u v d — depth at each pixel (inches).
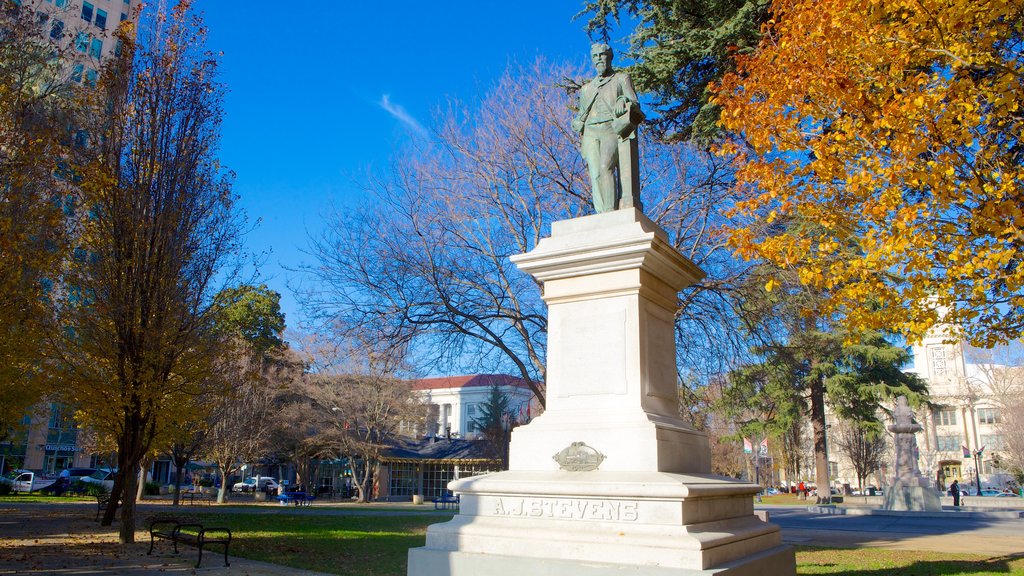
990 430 2837.1
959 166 344.5
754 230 589.3
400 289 703.7
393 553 582.2
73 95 734.5
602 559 225.0
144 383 642.2
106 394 654.5
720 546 227.5
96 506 1163.9
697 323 696.4
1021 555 569.9
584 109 326.6
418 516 1074.1
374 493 1971.0
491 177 722.2
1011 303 352.2
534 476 261.9
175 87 703.1
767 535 273.9
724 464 2285.9
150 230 659.4
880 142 355.6
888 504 1229.1
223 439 1443.2
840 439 2375.7
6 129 607.5
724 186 681.6
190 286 693.3
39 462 1823.3
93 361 673.6
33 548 578.2
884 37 351.3
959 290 356.5
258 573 463.2
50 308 665.0
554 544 234.8
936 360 2925.7
